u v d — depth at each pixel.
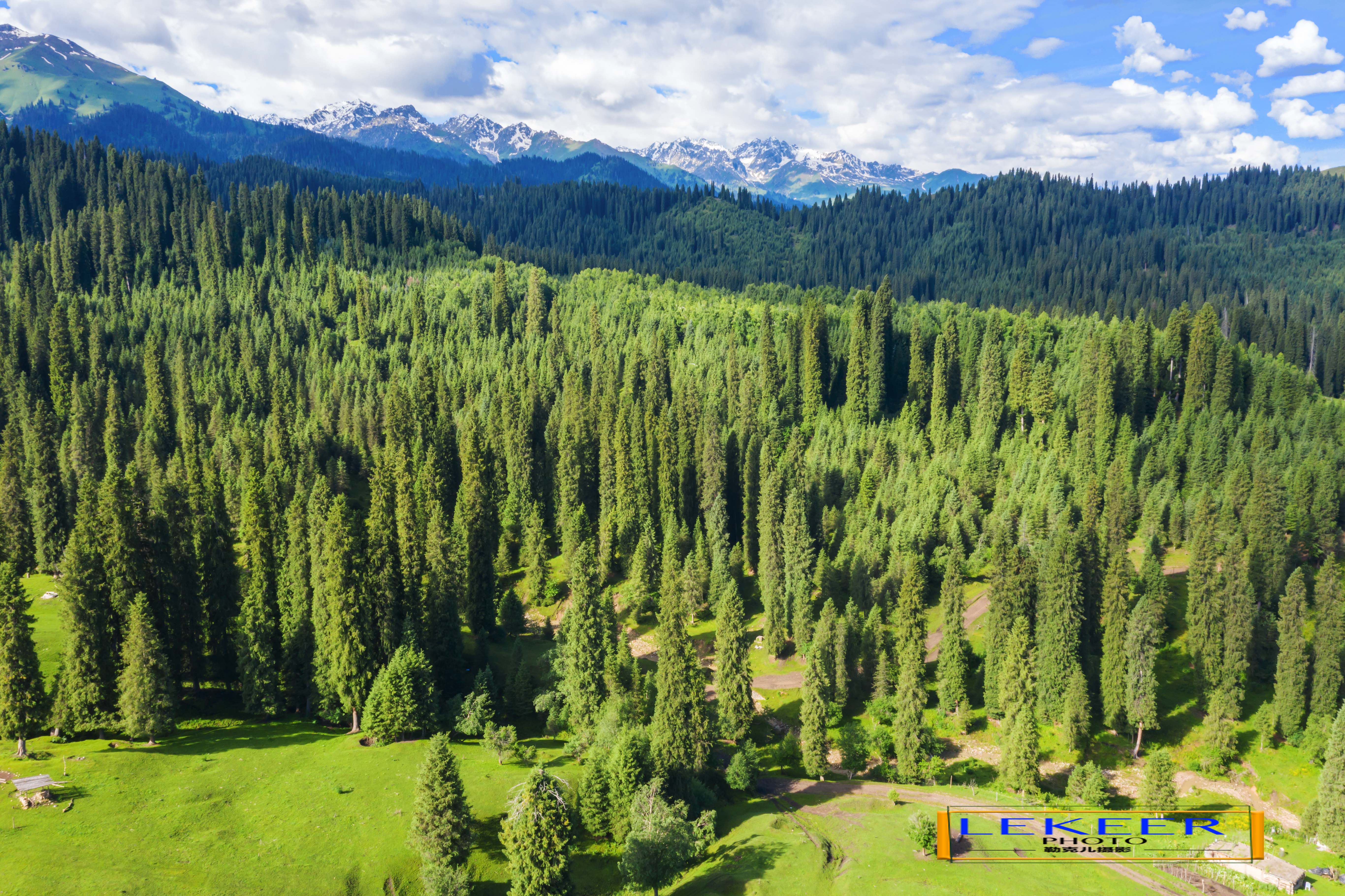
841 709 119.12
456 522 138.62
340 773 84.75
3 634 80.88
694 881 77.56
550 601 149.62
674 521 162.12
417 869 72.50
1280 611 113.31
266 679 98.81
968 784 103.88
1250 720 114.31
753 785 99.50
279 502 146.50
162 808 75.69
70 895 62.41
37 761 81.38
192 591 104.69
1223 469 170.75
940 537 153.62
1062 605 113.38
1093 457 175.12
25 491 140.50
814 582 144.88
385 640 101.75
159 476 159.88
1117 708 109.12
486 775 87.19
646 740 89.25
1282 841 90.12
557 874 68.19
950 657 116.44
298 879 69.19
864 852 82.56
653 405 191.38
